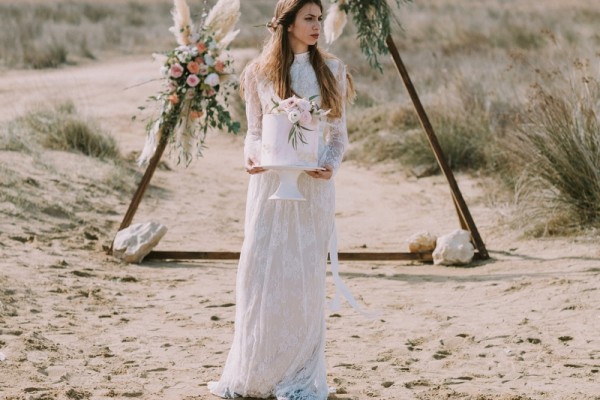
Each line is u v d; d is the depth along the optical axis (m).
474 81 16.66
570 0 44.09
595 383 5.41
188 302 7.49
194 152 9.42
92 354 5.89
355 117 17.94
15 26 33.03
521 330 6.61
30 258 8.52
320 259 4.94
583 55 15.86
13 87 21.72
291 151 4.79
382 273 8.84
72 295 7.43
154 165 9.48
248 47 31.44
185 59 9.09
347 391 5.21
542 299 7.41
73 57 29.23
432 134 9.50
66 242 9.39
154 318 6.94
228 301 7.54
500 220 10.76
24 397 4.85
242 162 15.51
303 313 4.87
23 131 13.48
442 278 8.52
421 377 5.56
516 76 17.16
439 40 28.59
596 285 7.64
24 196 10.48
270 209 4.94
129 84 22.73
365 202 12.70
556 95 11.16
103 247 9.23
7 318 6.59
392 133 16.28
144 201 11.94
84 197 11.27
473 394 5.14
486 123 15.04
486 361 5.93
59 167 12.28
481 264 9.05
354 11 9.55
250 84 5.06
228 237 10.55
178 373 5.53
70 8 41.72
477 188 13.14
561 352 6.07
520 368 5.75
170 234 10.46
